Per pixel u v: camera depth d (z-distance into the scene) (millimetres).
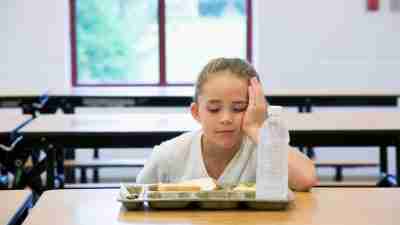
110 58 6473
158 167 1795
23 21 6211
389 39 6234
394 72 6266
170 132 3189
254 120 1629
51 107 5277
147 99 5270
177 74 6477
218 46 6461
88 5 6414
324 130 3133
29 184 3379
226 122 1621
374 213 1476
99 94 5336
